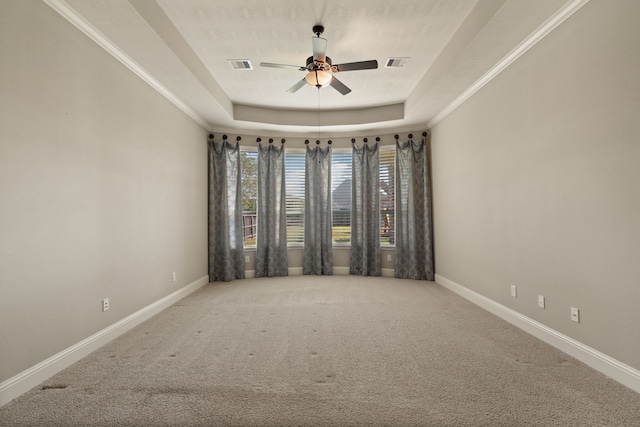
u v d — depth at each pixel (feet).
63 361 7.64
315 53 10.11
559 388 6.57
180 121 14.51
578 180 7.85
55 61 7.61
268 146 19.58
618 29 6.73
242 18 9.84
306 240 19.90
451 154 15.39
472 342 9.11
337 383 6.86
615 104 6.83
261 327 10.52
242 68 13.12
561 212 8.42
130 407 6.01
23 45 6.80
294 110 18.22
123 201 10.23
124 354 8.46
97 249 8.99
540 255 9.27
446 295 14.67
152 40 9.27
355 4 9.25
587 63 7.52
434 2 9.16
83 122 8.50
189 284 15.35
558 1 7.66
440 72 11.99
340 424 5.48
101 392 6.56
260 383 6.88
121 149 10.15
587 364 7.61
